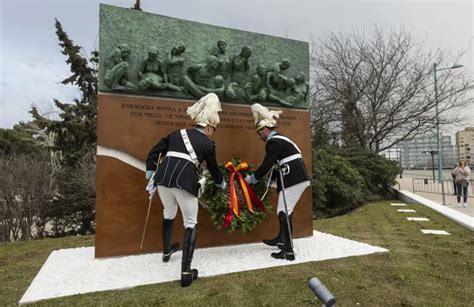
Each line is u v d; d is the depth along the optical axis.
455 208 9.65
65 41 14.10
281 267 3.35
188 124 4.19
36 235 10.88
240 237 4.38
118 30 3.96
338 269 3.29
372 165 13.95
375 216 7.98
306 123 5.05
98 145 3.76
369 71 17.91
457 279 3.08
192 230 3.05
